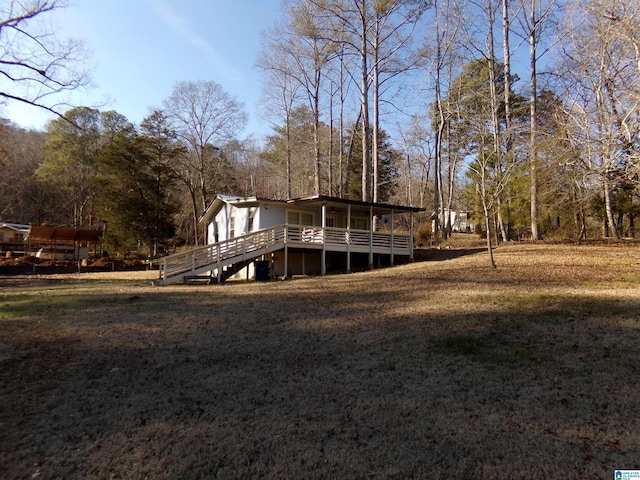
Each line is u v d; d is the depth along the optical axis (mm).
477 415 4035
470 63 26000
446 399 4438
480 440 3549
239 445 3549
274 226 18328
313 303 10219
